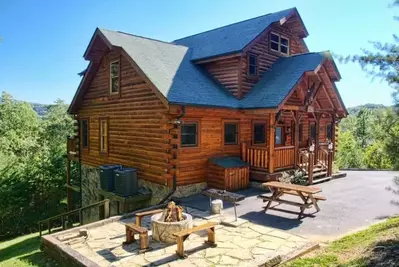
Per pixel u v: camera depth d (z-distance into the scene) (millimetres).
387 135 4324
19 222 18703
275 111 10875
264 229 7223
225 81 13375
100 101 14594
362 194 10875
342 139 27500
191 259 5641
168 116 10430
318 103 14461
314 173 13469
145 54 12305
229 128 12477
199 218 8188
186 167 10883
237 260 5531
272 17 14688
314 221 7781
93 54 13820
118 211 11562
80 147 16594
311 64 12445
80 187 16703
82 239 6938
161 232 6578
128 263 5566
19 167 20203
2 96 39375
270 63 14500
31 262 6711
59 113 44344
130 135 12508
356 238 6125
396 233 5836
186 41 17594
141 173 11891
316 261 5137
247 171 11797
